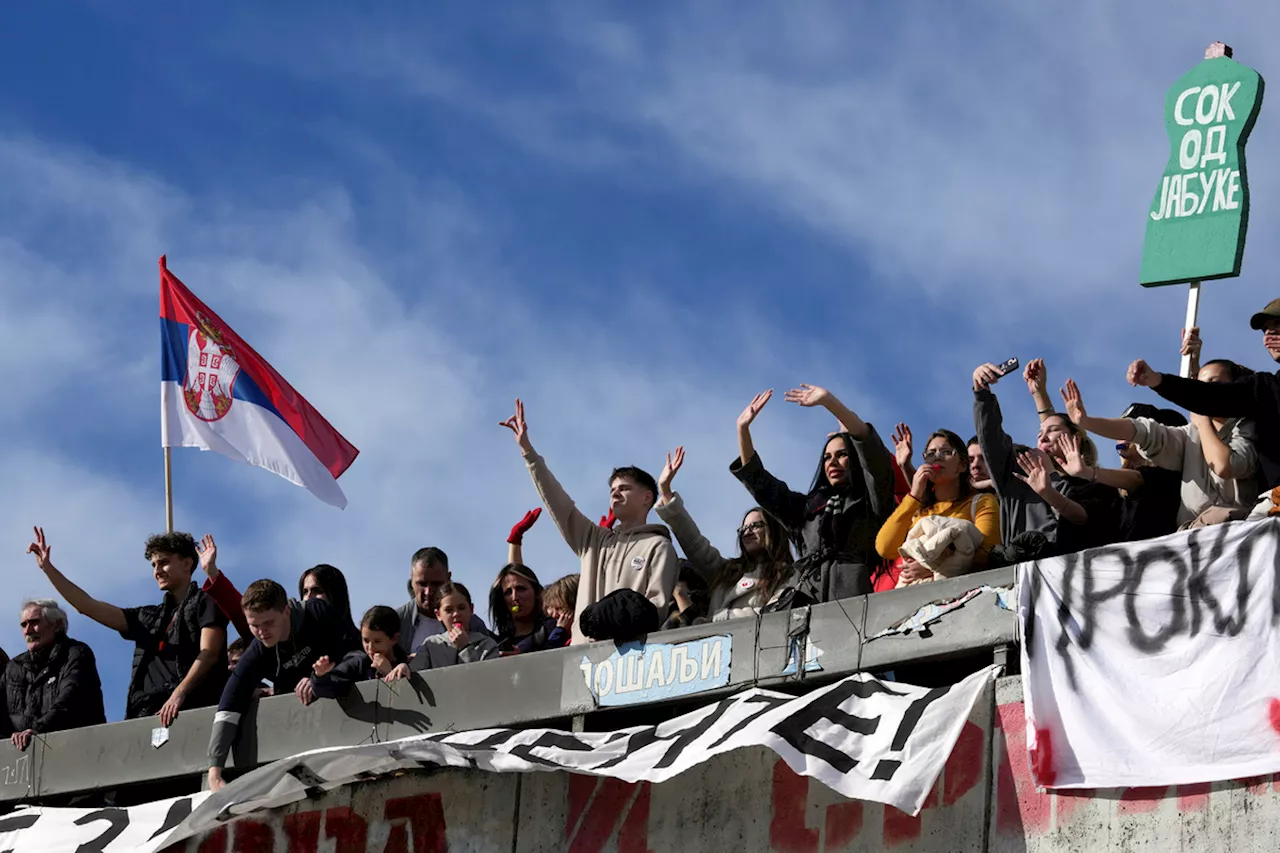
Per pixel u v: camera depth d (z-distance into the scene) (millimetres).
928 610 10531
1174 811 9383
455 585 12945
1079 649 9844
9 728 14445
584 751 11008
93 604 14102
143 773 13305
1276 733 9109
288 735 12742
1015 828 9883
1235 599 9422
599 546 12742
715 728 10586
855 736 10109
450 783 12031
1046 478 10773
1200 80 11883
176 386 16922
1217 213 11594
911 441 12516
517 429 13062
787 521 11938
